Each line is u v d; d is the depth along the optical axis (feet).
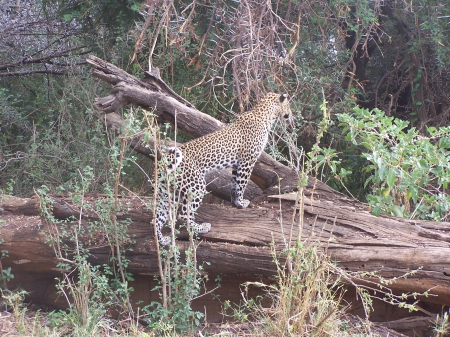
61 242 31.89
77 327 28.43
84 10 55.67
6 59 61.41
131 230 33.42
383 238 32.63
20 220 34.12
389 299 32.94
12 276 32.40
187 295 29.94
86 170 33.78
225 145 35.63
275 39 48.73
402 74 61.21
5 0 59.77
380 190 38.19
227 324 31.04
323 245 32.04
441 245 31.94
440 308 32.76
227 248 32.55
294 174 38.93
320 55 52.60
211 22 43.39
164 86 42.68
